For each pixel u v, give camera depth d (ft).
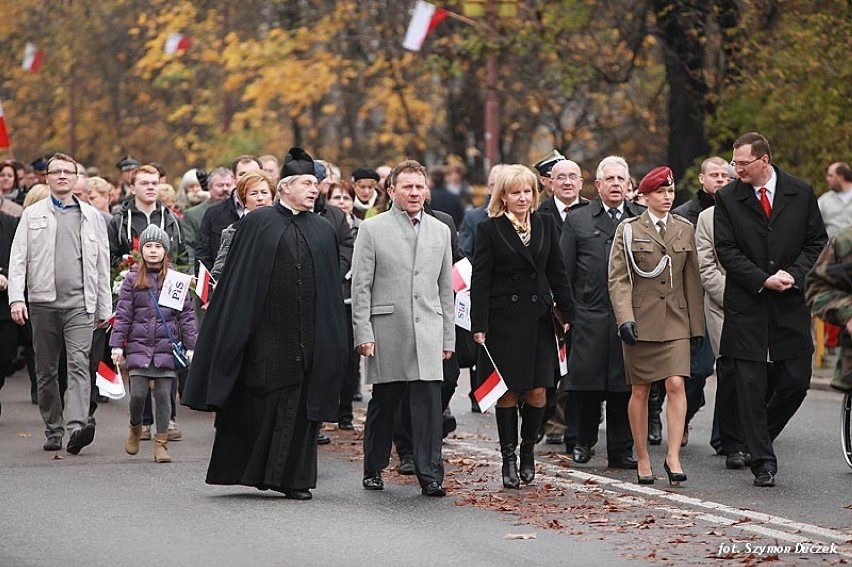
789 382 81.46
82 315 93.15
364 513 71.72
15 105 311.06
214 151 261.85
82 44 302.86
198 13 253.65
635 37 174.50
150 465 87.25
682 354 79.30
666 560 61.16
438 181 166.91
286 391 75.20
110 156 314.96
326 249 76.54
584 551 63.00
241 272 75.51
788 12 151.02
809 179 148.66
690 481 81.46
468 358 92.22
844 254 56.08
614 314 84.58
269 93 231.91
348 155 266.77
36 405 114.83
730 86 156.76
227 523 68.74
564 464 87.81
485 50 175.42
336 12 232.12
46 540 64.85
